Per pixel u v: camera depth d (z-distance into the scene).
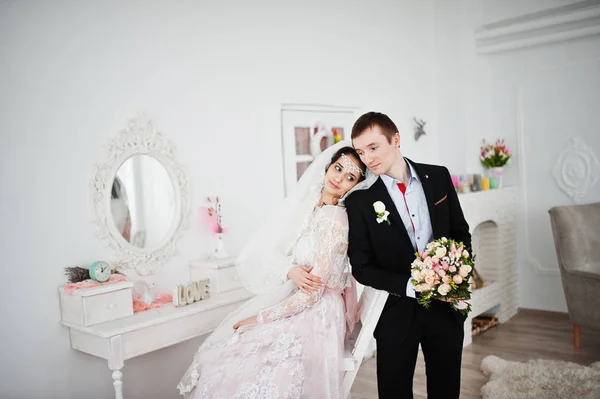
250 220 3.64
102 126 2.84
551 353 3.99
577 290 3.94
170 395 3.17
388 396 2.18
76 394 2.71
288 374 2.09
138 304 2.79
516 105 5.23
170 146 3.15
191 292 2.90
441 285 1.96
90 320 2.52
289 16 3.95
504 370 3.58
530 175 5.19
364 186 2.37
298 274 2.31
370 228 2.23
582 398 3.04
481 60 5.43
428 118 5.34
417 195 2.25
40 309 2.59
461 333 2.19
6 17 2.47
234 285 3.19
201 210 3.32
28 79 2.55
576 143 4.88
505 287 4.96
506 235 5.00
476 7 5.16
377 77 4.74
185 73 3.26
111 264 2.86
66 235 2.69
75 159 2.72
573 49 4.86
